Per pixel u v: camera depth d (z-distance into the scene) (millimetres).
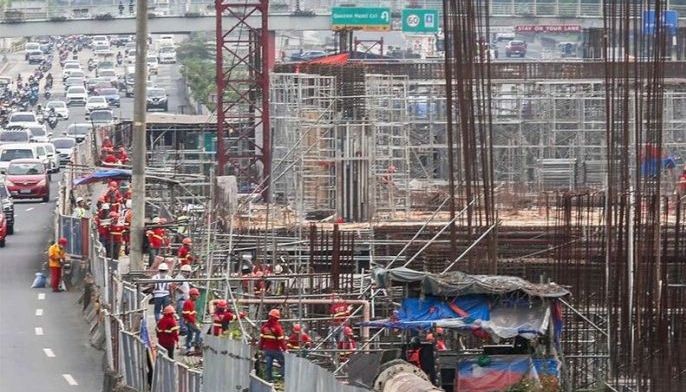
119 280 125062
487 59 135000
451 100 137375
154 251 142000
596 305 125562
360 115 197625
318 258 147500
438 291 105812
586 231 133000
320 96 198000
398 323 104312
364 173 184125
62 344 130750
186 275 127750
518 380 105000
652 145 123000
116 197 159125
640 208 116938
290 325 121312
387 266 136000
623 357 113812
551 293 105750
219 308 113625
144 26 132375
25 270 159500
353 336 116875
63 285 152000
